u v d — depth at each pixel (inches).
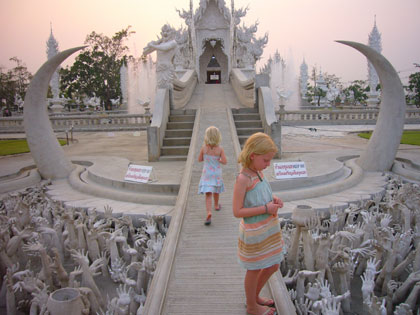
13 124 964.6
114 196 284.2
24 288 155.9
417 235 199.0
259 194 117.6
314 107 1346.0
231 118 415.8
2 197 298.0
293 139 644.1
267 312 130.6
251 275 123.2
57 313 122.1
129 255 199.6
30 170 395.2
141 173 296.5
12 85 1877.5
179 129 431.5
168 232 192.5
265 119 412.8
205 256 172.4
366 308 148.5
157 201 267.1
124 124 907.4
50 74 352.8
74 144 641.0
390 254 170.7
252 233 118.3
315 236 178.7
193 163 301.7
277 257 121.6
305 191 272.8
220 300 141.7
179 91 547.2
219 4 980.6
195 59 994.7
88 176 358.6
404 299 158.4
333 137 672.4
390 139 349.4
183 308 138.1
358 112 898.1
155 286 147.1
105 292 180.2
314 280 157.6
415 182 310.7
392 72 334.3
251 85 512.7
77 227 207.2
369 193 276.8
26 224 241.1
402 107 344.2
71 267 206.2
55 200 280.1
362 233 187.9
